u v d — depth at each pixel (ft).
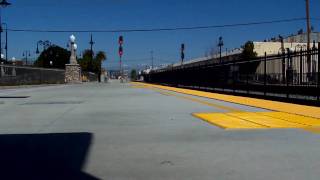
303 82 63.72
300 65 64.59
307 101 58.90
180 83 151.23
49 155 26.20
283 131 34.40
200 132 34.35
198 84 122.93
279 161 23.54
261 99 72.59
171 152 26.43
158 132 34.60
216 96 84.64
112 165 23.27
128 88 138.92
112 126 38.63
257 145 28.27
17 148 28.55
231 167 22.33
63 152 26.99
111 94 95.96
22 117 47.24
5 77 133.08
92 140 31.17
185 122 41.09
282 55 70.59
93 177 20.92
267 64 76.07
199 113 49.32
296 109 52.75
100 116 47.11
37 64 355.77
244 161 23.66
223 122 40.40
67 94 96.27
